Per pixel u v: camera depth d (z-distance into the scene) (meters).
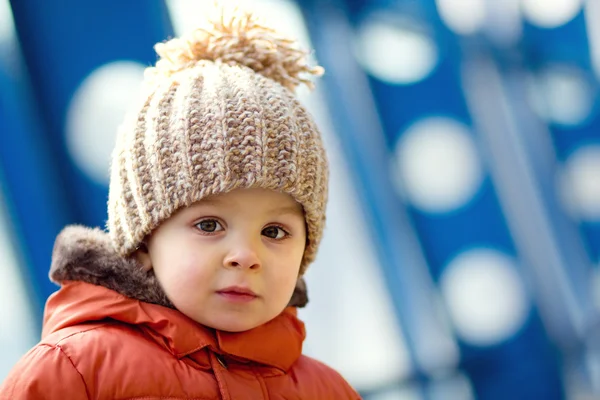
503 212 4.12
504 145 4.37
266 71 1.26
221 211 1.08
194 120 1.10
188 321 1.10
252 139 1.10
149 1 2.52
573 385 4.27
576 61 5.25
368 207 3.52
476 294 3.89
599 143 5.23
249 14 1.28
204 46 1.25
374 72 3.67
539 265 4.38
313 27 3.45
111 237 1.17
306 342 3.01
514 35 4.77
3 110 2.24
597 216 5.12
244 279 1.07
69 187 2.33
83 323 1.09
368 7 3.68
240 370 1.13
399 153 3.69
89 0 2.43
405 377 3.38
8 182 2.22
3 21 2.26
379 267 3.47
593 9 5.36
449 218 3.85
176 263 1.08
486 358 3.81
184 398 1.04
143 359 1.05
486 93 4.33
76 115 2.36
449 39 4.06
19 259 2.19
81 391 1.00
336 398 1.23
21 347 2.13
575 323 4.54
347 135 3.51
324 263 3.22
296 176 1.12
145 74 1.26
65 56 2.36
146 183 1.11
